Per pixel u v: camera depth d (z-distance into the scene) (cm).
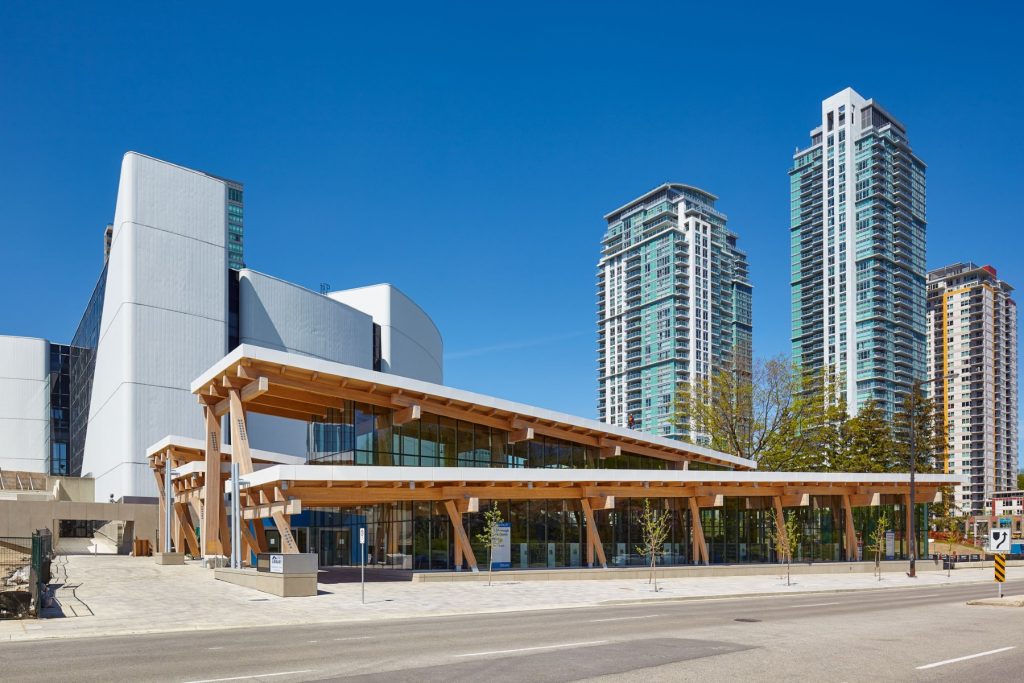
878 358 16412
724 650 1408
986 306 17300
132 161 6681
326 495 3369
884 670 1189
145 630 1834
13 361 8981
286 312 7688
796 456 7062
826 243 17500
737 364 7419
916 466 8081
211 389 3938
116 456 6494
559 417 4469
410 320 9794
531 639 1602
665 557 4600
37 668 1243
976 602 2528
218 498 4025
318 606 2431
